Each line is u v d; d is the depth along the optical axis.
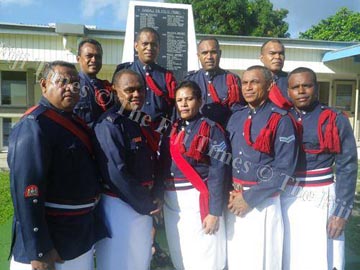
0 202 4.82
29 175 1.80
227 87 3.29
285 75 3.40
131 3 5.19
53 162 1.92
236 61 8.95
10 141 1.86
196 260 2.47
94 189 2.12
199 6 17.38
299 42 9.12
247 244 2.43
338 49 9.01
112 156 2.15
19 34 7.52
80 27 7.21
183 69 5.27
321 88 11.58
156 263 3.18
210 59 3.29
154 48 3.21
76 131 2.03
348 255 3.40
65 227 1.97
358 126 11.44
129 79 2.28
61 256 1.96
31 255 1.81
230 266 2.55
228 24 17.48
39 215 1.83
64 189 1.95
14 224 1.95
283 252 2.56
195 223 2.46
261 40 8.79
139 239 2.35
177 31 5.28
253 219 2.40
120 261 2.29
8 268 3.06
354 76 11.34
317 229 2.49
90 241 2.11
